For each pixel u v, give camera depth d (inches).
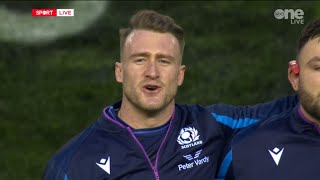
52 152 803.4
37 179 745.6
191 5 1111.0
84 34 1069.8
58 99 916.6
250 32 1043.3
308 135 313.3
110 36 1064.2
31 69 989.2
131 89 312.2
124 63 316.5
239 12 1085.1
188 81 933.8
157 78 306.7
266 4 1091.9
